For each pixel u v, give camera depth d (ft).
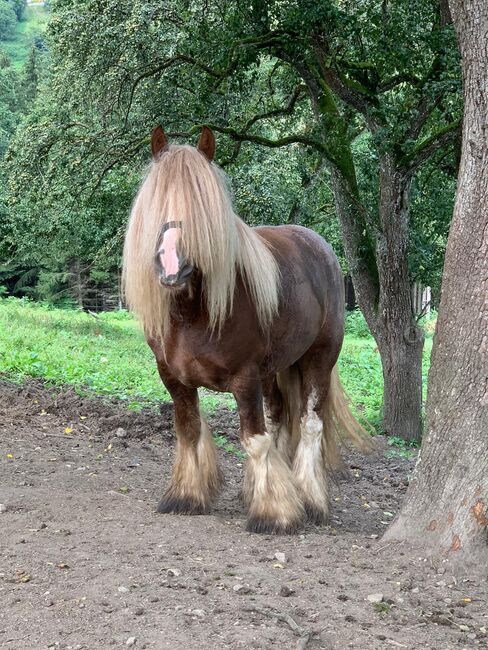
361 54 31.14
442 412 14.01
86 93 35.47
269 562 13.17
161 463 21.98
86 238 52.90
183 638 9.89
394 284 33.81
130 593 11.21
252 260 14.58
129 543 13.55
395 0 28.48
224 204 13.74
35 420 25.25
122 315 88.79
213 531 14.82
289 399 18.39
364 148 41.42
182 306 14.17
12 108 122.52
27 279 115.03
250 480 16.97
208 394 38.70
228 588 11.69
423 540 13.82
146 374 38.93
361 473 26.11
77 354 41.88
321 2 27.20
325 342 17.98
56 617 10.37
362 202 34.45
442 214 37.04
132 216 14.15
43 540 13.38
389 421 35.22
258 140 31.99
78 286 106.73
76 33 33.63
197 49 31.32
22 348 40.11
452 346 13.93
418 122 31.60
